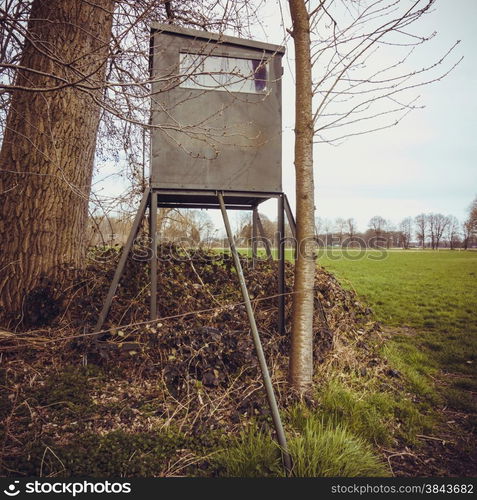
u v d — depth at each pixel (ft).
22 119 13.60
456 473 8.39
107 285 14.05
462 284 38.75
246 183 13.12
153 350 11.73
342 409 9.93
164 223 21.29
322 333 13.24
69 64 8.22
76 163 14.23
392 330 21.72
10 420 8.64
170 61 12.48
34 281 13.35
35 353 11.84
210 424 9.16
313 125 10.76
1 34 12.10
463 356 16.92
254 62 13.33
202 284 14.52
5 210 13.44
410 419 10.59
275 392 10.57
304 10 10.51
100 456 7.68
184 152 12.73
